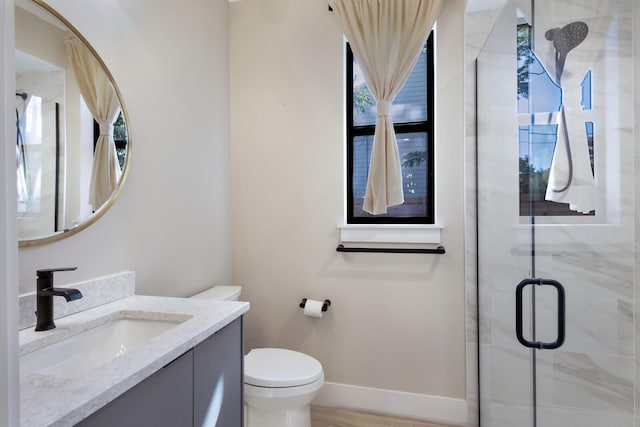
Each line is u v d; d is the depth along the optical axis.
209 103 1.88
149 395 0.73
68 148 1.05
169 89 1.55
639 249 1.35
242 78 2.10
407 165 1.95
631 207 1.34
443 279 1.83
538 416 1.30
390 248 1.89
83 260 1.12
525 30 1.32
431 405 1.85
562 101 1.32
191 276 1.71
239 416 1.17
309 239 2.01
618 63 1.33
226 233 2.05
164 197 1.52
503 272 1.50
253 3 2.08
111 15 1.24
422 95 1.93
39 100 0.97
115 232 1.25
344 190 1.97
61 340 0.90
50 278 0.92
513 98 1.39
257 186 2.08
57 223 1.01
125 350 1.08
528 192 1.32
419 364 1.87
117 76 1.26
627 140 1.34
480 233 1.75
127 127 1.30
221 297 1.67
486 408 1.70
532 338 1.32
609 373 1.36
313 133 2.00
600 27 1.33
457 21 1.80
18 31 0.92
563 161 1.33
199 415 0.93
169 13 1.55
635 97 1.32
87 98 1.12
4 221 0.31
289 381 1.41
